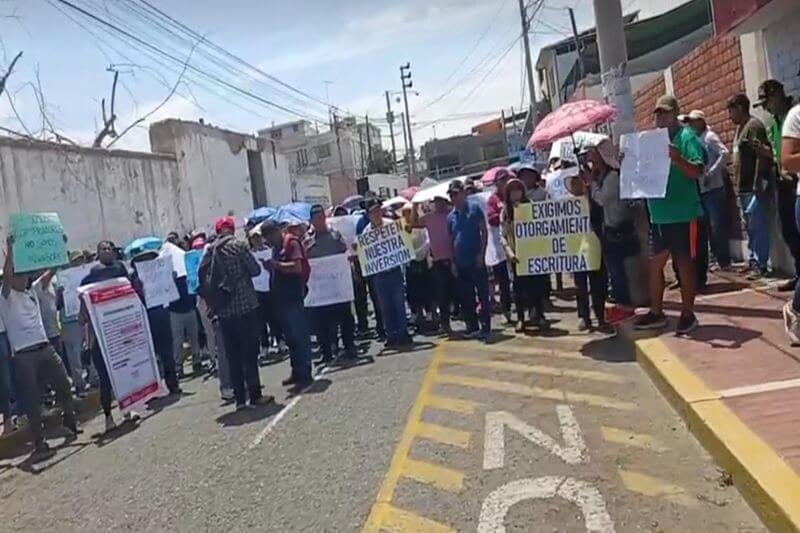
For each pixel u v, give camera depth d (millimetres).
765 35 8875
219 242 8805
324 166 68188
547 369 8070
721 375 6008
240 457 6918
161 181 20016
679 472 4965
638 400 6512
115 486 6820
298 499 5621
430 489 5379
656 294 7926
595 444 5699
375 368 9727
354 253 12359
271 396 8977
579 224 9227
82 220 16047
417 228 11898
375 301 12172
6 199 13648
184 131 21719
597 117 9945
